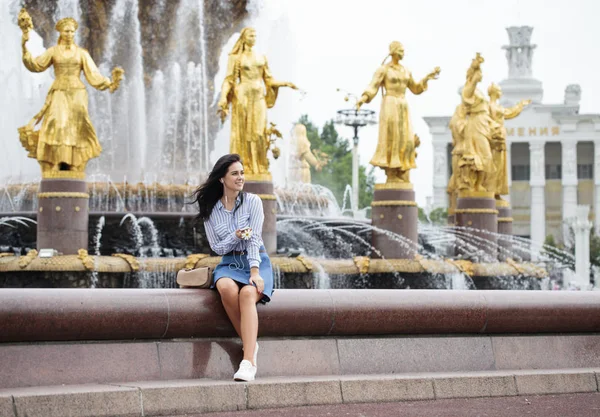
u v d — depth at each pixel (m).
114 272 16.17
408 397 9.54
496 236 23.91
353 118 39.12
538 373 10.25
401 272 19.30
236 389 8.74
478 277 20.97
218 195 9.33
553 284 34.16
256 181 17.69
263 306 9.51
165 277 16.47
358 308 9.88
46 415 7.89
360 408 8.95
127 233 18.19
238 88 17.88
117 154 22.03
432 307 10.22
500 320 10.52
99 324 8.83
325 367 9.77
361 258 18.78
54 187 16.59
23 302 8.56
